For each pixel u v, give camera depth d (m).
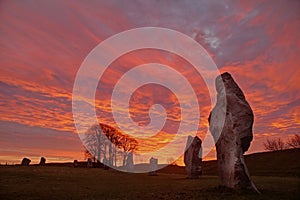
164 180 30.95
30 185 22.28
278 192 17.31
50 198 16.22
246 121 17.97
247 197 15.02
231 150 17.48
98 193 18.52
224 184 17.55
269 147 88.75
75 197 16.69
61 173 35.69
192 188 20.58
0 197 15.95
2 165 46.16
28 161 52.44
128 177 36.03
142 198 16.23
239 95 19.02
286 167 49.88
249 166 60.50
